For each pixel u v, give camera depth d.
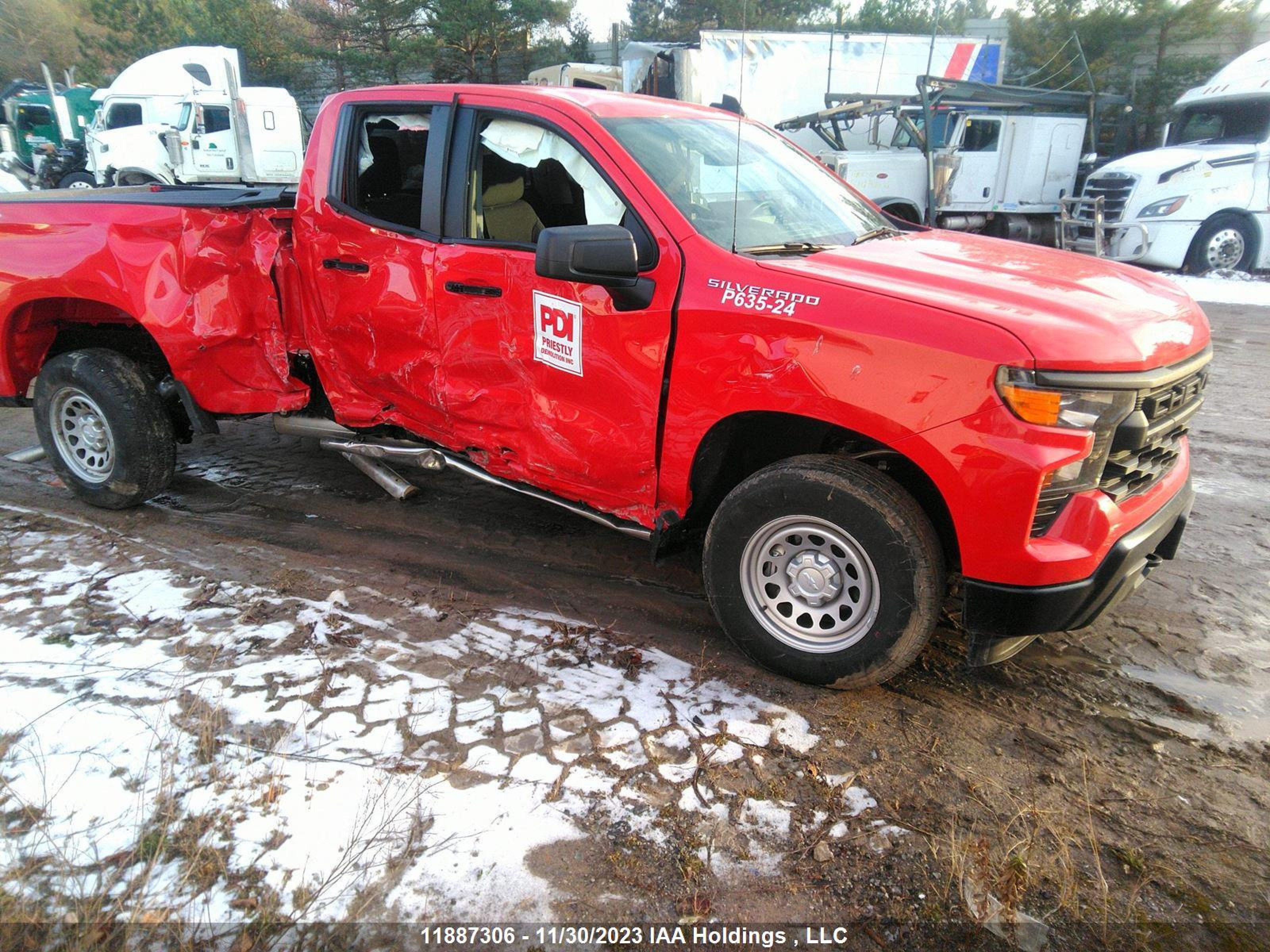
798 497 2.87
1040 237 15.09
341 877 2.20
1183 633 3.51
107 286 3.97
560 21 23.80
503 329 3.40
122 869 2.21
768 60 14.38
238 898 2.14
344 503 4.64
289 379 4.26
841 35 14.60
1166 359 2.71
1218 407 6.62
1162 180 12.91
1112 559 2.62
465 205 3.54
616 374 3.13
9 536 4.11
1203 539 4.39
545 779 2.57
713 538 3.12
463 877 2.22
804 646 3.02
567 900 2.17
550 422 3.38
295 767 2.58
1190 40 19.03
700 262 2.95
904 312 2.62
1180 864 2.36
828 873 2.29
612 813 2.45
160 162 15.75
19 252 4.16
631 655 3.25
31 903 2.11
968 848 2.37
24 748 2.62
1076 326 2.57
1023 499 2.49
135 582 3.68
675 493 3.17
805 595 3.01
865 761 2.71
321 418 4.35
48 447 4.39
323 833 2.34
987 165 14.31
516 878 2.22
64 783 2.48
